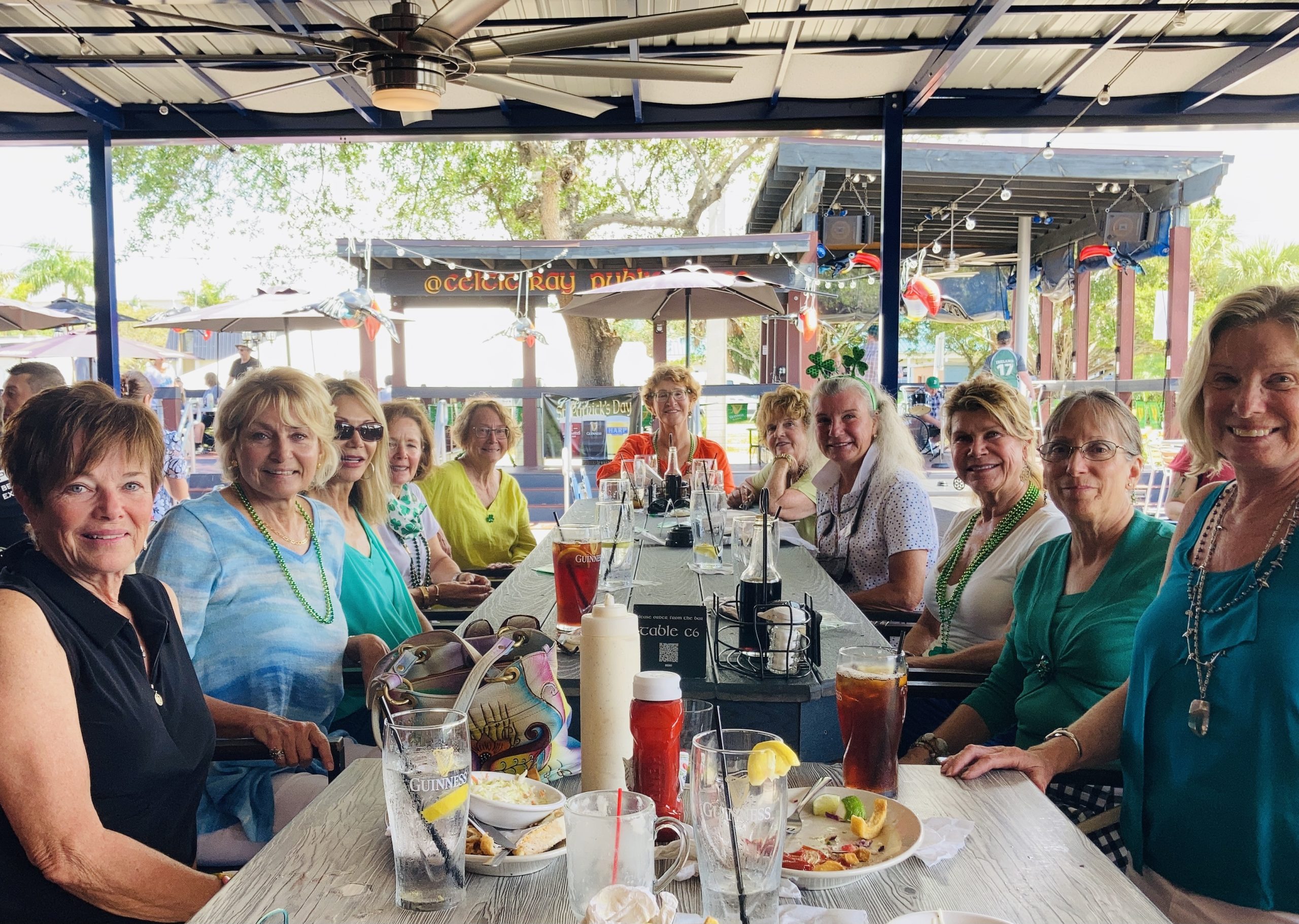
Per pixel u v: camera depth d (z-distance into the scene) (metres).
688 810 1.32
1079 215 11.56
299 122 5.37
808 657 1.89
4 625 1.44
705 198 17.95
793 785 1.47
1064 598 2.26
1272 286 1.76
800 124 5.25
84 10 4.13
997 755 1.57
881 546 3.45
